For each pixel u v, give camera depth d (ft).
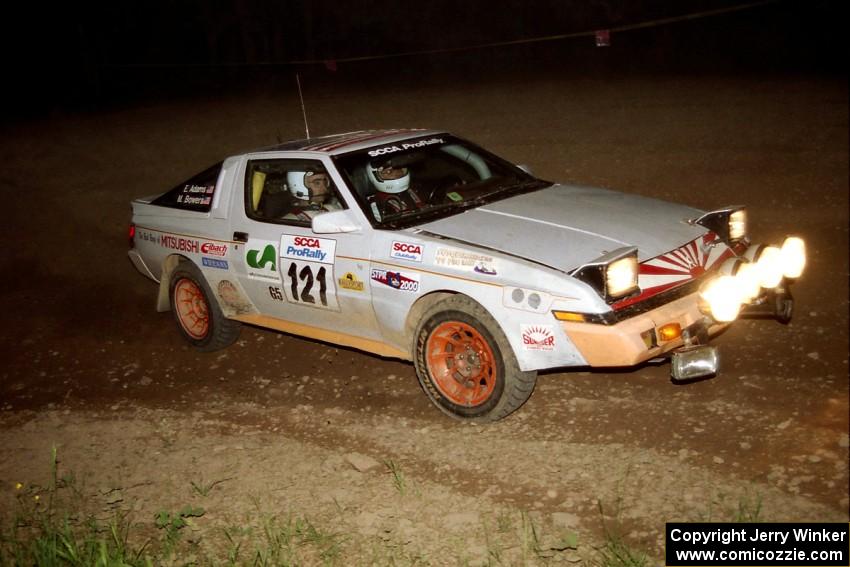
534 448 14.49
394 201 17.11
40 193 36.68
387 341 16.66
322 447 15.48
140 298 25.05
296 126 46.83
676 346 14.28
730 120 39.37
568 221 15.94
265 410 17.31
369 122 46.11
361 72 66.64
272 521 12.87
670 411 15.19
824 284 20.33
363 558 11.97
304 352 19.95
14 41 71.56
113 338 22.34
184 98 61.26
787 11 66.28
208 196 19.75
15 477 15.48
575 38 68.13
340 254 16.63
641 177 31.81
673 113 42.09
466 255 14.87
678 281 14.51
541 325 13.98
